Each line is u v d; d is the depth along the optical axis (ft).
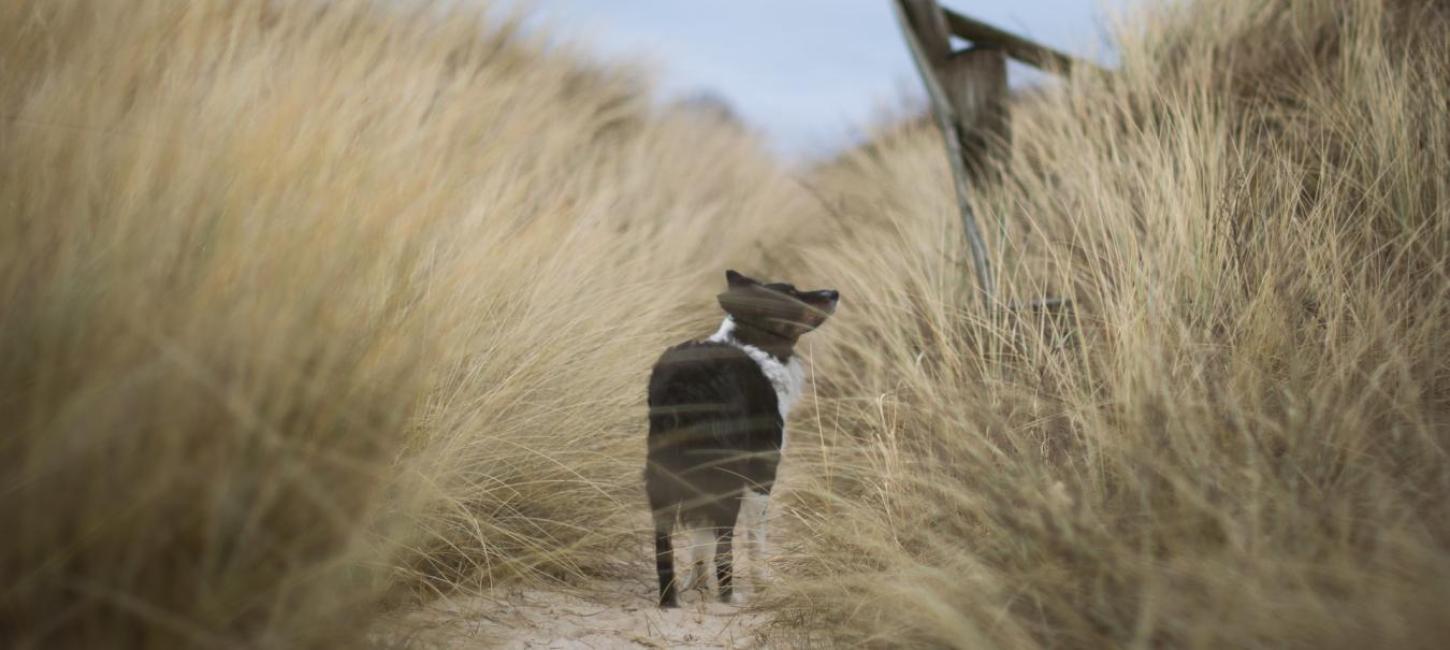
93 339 6.49
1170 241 12.44
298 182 9.49
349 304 8.47
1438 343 9.70
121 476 6.15
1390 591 6.49
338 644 7.03
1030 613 8.05
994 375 12.17
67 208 7.48
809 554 10.94
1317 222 12.25
